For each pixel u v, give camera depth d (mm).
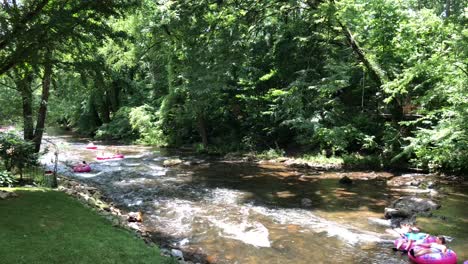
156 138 28703
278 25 22328
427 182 14750
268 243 8719
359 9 17203
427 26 14039
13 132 12609
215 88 21234
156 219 10406
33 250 5945
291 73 22906
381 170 17656
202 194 13391
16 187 10094
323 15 17000
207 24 20266
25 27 8984
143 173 17203
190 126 27516
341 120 20484
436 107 16234
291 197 13031
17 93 14453
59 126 48375
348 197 12977
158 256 6574
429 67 13422
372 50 18125
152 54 27203
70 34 9453
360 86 20828
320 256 8008
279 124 22625
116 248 6539
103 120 38031
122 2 10336
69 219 7730
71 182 13086
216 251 8188
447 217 10523
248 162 20672
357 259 7875
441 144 14609
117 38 11227
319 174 17156
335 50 20609
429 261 7453
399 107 18188
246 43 21109
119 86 35625
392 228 9820
